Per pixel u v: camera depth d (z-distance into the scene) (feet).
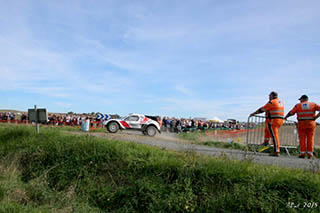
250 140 29.09
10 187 17.20
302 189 13.26
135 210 14.89
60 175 19.10
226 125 86.79
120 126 50.78
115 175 18.03
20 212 13.93
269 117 24.84
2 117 87.81
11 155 23.18
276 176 14.30
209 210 13.66
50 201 16.37
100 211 15.28
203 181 15.24
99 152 20.18
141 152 19.62
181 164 16.52
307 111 23.67
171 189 15.15
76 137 24.18
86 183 18.01
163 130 85.92
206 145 38.01
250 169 15.42
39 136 26.43
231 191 14.17
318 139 48.57
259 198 13.14
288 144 30.09
